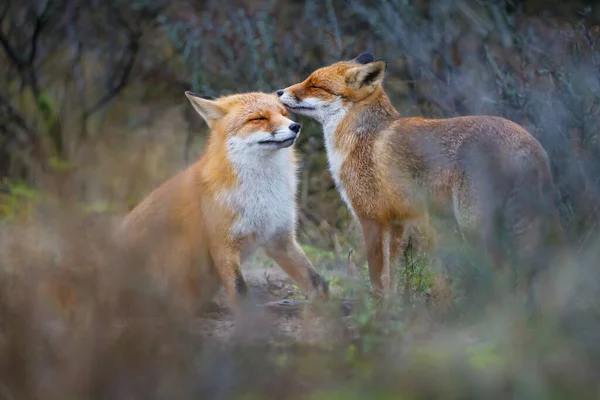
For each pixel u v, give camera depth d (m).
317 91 11.59
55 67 21.41
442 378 6.57
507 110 13.20
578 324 7.82
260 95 10.89
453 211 10.18
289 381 6.73
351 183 11.26
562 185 11.20
